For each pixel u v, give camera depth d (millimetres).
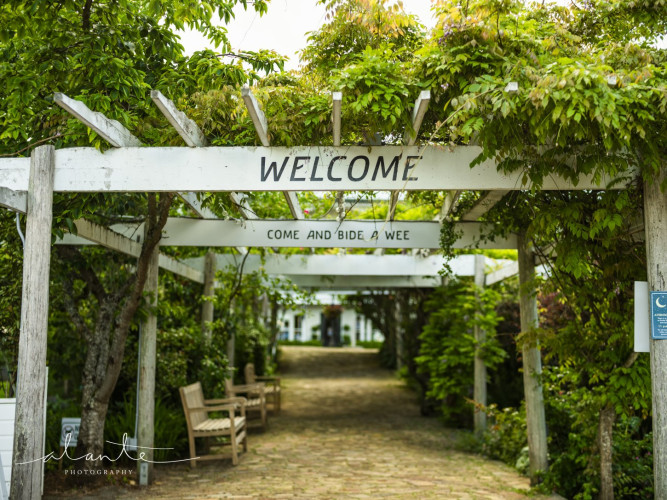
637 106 3777
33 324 4309
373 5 4562
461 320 10633
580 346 5801
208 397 9508
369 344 34156
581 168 4215
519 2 4219
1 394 5875
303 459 8188
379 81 4062
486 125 3982
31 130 5410
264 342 16109
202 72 5438
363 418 12031
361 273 10172
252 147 4465
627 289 5355
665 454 4277
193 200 6617
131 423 7375
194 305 10508
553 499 6117
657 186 4375
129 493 6238
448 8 4074
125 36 5484
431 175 4426
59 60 5191
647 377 5312
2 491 4547
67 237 6367
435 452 8836
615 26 4684
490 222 6789
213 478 7016
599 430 5891
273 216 9492
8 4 4801
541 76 3791
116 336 6508
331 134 4484
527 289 6398
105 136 4234
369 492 6359
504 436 8234
